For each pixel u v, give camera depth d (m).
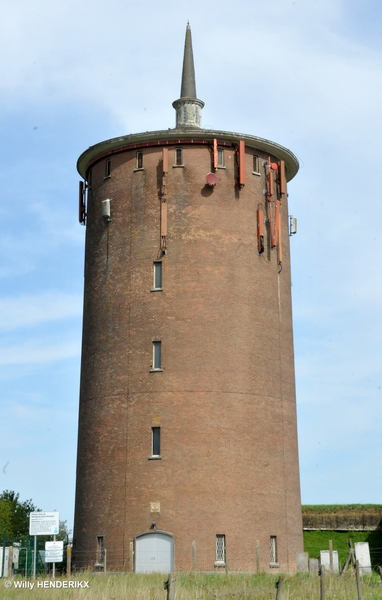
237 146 55.12
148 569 49.34
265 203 55.88
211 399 51.31
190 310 52.41
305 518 70.88
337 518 70.19
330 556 47.28
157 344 52.50
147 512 50.06
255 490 51.03
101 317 54.72
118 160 55.91
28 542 59.06
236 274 53.44
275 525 51.59
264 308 54.31
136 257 53.94
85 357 55.78
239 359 52.38
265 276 54.88
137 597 32.94
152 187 54.38
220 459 50.56
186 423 50.91
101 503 51.75
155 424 51.22
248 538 49.97
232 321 52.69
